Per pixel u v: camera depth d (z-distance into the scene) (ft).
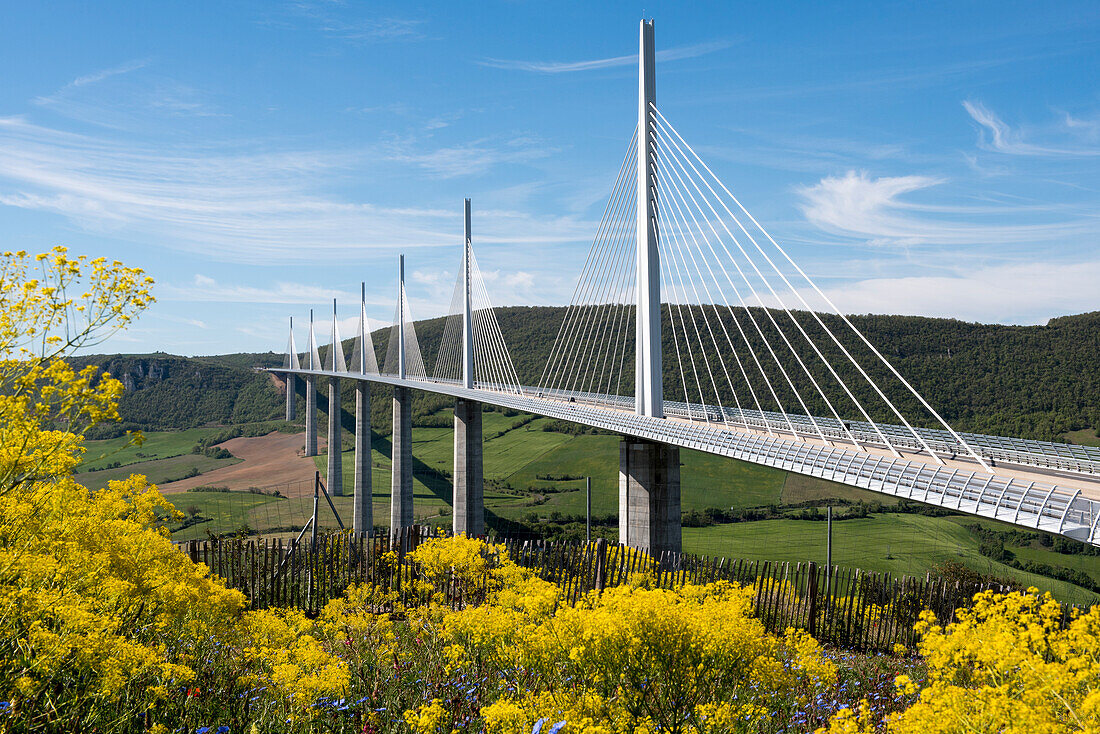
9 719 15.17
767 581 57.00
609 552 56.70
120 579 19.93
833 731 17.17
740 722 17.26
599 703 16.48
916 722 14.46
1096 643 14.42
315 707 19.19
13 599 16.34
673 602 17.61
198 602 22.16
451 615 22.40
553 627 18.16
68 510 19.69
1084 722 12.85
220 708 18.95
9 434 16.28
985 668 15.44
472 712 19.89
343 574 52.26
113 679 16.11
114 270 16.99
